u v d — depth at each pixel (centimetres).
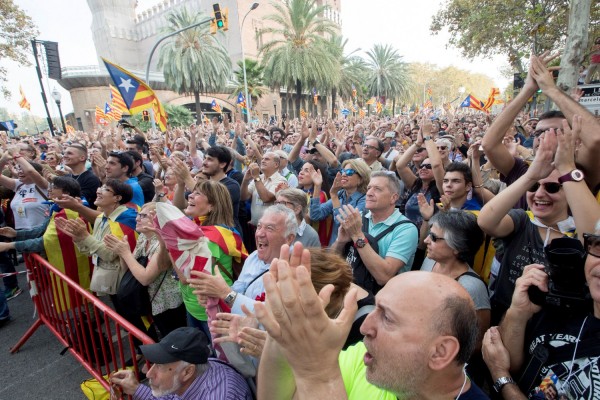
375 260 243
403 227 275
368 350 108
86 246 304
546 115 289
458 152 688
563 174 177
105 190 341
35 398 310
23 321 434
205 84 3148
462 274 216
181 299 306
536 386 147
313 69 3012
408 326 101
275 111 5028
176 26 3014
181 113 3375
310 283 86
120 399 240
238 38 4766
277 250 243
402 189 520
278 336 87
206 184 306
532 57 239
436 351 101
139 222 290
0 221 588
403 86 4959
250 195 502
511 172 276
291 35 3080
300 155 749
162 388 200
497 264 234
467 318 104
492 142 267
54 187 373
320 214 393
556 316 145
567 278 137
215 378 204
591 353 132
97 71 3916
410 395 104
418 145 481
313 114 5003
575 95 501
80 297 328
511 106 254
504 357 160
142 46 5306
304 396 90
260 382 125
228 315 181
